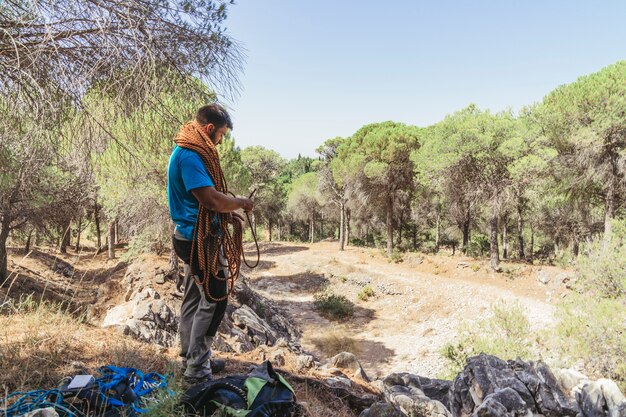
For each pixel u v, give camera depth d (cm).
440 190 2902
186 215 243
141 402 216
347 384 367
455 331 2042
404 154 3381
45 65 320
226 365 345
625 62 2097
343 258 3756
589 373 1006
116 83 331
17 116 342
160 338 825
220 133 251
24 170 399
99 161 415
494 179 2573
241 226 263
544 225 3778
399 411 314
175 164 237
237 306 1584
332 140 4566
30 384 235
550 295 2216
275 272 3503
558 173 2422
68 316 350
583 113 2138
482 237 4500
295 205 5806
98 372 256
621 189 2225
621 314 992
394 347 1975
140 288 1512
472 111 2805
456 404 453
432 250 4684
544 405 413
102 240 4019
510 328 1270
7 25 315
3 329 317
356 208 4078
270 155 5869
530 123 2600
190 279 268
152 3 335
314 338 2086
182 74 360
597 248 1349
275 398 225
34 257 1955
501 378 435
